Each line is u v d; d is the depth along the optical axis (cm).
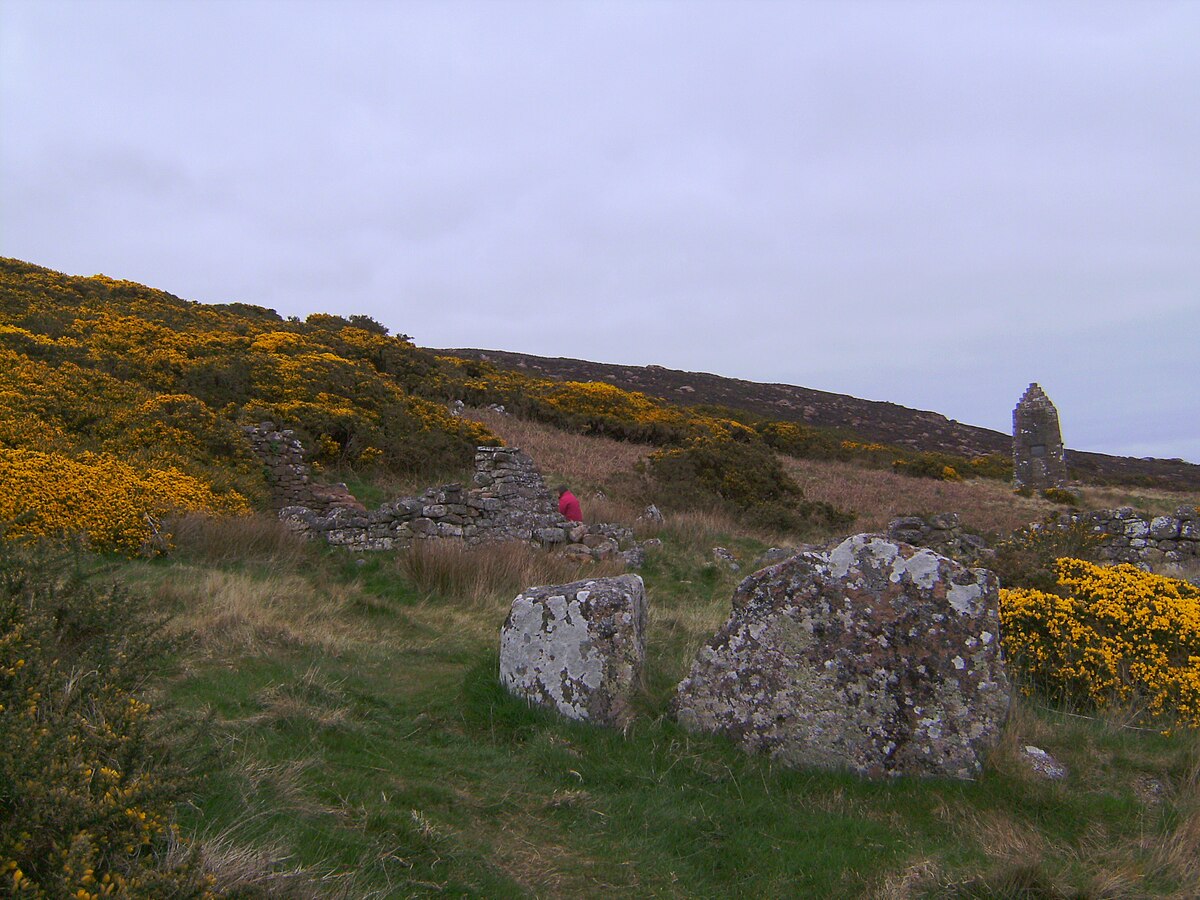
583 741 507
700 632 782
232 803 365
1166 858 385
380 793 415
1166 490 3822
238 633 642
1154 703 553
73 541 519
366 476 1684
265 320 3152
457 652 716
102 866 274
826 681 490
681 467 2098
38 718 326
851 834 420
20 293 2306
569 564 1139
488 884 354
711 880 388
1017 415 3275
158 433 1339
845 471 3194
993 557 767
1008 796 450
